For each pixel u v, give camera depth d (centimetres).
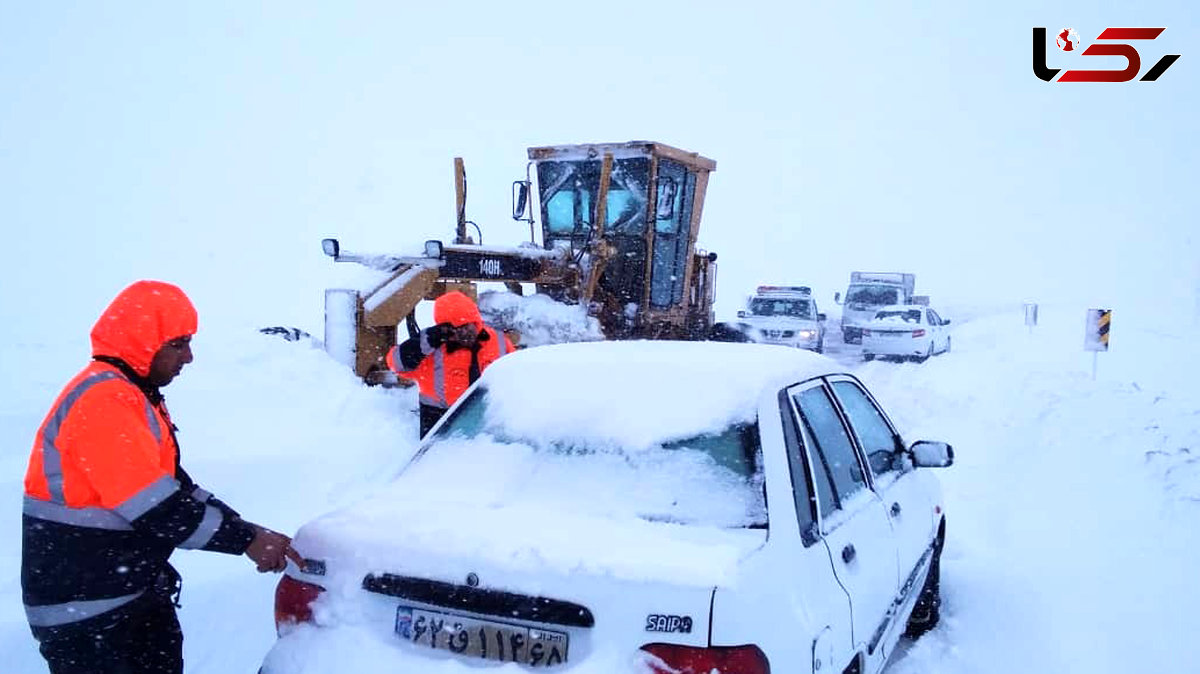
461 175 999
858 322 2559
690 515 285
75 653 273
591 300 1054
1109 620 476
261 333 909
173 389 722
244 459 606
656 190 1090
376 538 281
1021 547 605
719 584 246
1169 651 437
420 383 631
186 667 399
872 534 353
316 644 276
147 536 277
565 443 320
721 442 305
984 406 1217
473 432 342
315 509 586
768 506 285
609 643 248
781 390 330
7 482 509
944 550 611
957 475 831
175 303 284
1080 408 1097
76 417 262
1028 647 450
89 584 267
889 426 456
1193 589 511
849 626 304
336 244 855
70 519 265
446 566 267
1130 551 580
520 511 295
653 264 1122
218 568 480
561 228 1145
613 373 346
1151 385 1346
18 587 422
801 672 262
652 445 309
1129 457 814
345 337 866
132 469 261
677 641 244
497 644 259
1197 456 796
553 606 254
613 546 264
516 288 1084
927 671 424
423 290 887
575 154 1110
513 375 365
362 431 731
